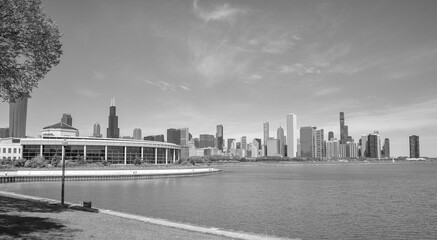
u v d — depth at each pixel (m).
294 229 43.62
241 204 65.75
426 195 84.25
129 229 27.25
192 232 29.00
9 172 127.88
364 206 64.19
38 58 31.70
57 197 75.62
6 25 29.06
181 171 170.75
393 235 40.81
